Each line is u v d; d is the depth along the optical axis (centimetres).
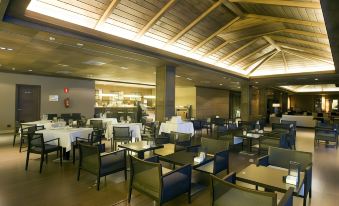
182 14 549
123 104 1483
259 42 799
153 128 661
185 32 617
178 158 336
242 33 672
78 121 760
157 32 596
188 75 972
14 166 450
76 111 1150
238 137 595
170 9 523
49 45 509
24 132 585
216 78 1070
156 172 246
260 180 227
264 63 1017
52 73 1004
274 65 1023
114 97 1544
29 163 473
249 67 1041
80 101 1166
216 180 189
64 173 411
